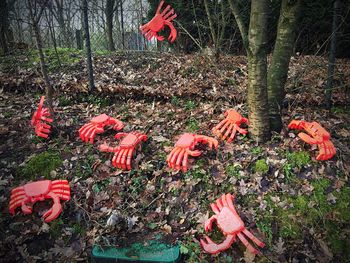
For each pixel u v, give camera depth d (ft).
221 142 14.28
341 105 17.15
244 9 25.89
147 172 13.20
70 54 26.32
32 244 10.85
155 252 10.62
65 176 13.16
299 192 12.01
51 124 15.58
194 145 13.58
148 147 14.43
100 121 14.98
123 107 18.04
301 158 13.03
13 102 18.40
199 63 23.03
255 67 12.82
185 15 28.96
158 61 24.52
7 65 23.11
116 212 11.76
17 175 13.23
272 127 14.20
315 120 15.65
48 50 27.14
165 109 17.57
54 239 11.07
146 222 11.63
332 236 10.89
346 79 19.90
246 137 14.30
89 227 11.44
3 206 11.91
